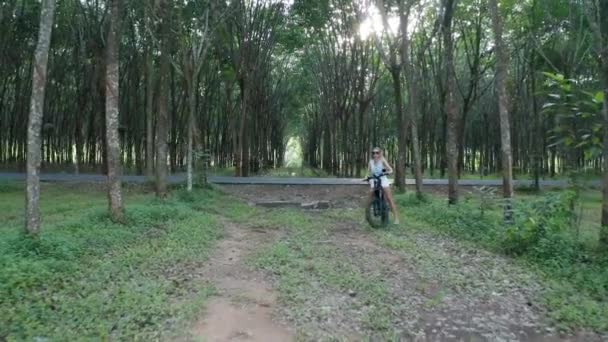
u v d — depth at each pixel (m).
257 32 27.27
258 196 19.52
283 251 8.95
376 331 5.63
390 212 14.58
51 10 8.13
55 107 33.38
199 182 19.73
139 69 27.45
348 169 33.94
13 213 13.95
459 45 31.05
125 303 5.95
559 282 7.38
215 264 8.29
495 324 5.97
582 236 9.72
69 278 6.71
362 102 30.92
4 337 4.97
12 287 5.95
